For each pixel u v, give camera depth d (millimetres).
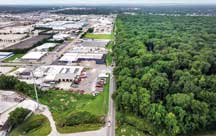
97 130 66500
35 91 79562
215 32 195250
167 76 91438
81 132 65438
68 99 85938
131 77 91750
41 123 69812
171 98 72000
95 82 102750
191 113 66438
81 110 77188
